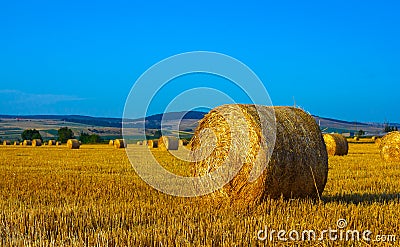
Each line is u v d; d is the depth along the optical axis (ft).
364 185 50.52
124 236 25.98
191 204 37.42
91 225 29.55
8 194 44.45
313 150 38.55
